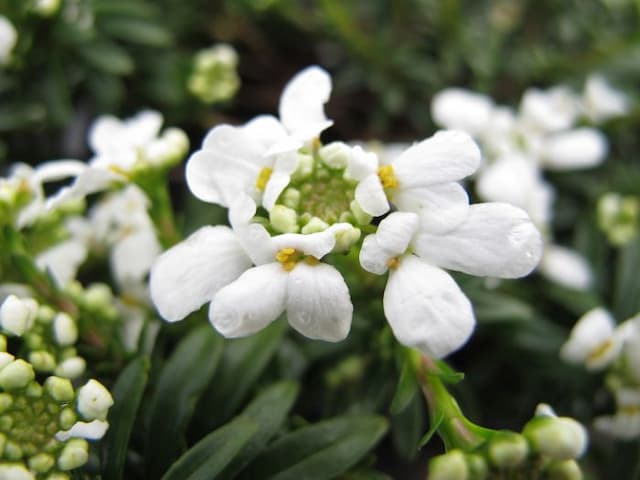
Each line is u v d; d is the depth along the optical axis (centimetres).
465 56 11
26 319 6
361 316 7
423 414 9
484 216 5
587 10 12
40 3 9
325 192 6
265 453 6
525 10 12
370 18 12
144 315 8
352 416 6
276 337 7
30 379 5
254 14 11
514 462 5
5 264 7
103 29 10
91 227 8
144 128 8
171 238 7
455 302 5
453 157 5
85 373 7
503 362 9
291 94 6
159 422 6
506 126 10
